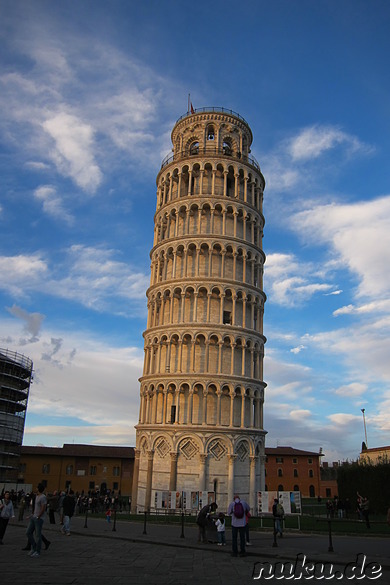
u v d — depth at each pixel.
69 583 15.44
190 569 18.52
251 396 59.28
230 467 54.97
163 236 68.31
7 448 83.31
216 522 25.92
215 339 59.66
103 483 102.69
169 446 55.44
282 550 22.94
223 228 64.50
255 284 65.88
